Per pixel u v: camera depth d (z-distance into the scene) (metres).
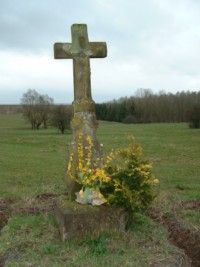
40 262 5.86
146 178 7.03
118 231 6.80
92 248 6.31
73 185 7.25
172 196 10.27
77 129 7.52
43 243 6.57
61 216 6.77
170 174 16.09
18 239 6.74
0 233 7.32
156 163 20.50
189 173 16.73
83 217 6.70
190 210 8.65
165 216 8.24
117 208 6.85
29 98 66.50
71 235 6.66
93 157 7.36
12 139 36.88
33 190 11.36
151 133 45.31
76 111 7.58
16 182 13.34
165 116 82.56
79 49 7.66
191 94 82.06
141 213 8.32
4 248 6.41
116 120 86.62
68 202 7.08
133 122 83.25
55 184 12.69
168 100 82.75
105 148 28.81
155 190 11.38
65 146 30.52
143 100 84.88
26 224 7.50
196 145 30.86
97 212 6.74
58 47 7.66
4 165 18.09
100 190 7.12
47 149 27.55
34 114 60.62
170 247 6.46
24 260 5.96
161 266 5.75
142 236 6.88
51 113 54.44
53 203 9.24
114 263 5.76
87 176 6.93
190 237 7.00
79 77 7.63
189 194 10.83
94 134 7.52
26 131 54.62
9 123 72.62
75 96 7.70
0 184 12.83
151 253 6.18
